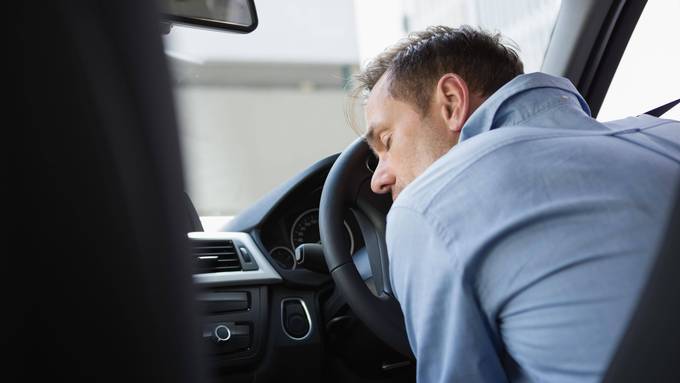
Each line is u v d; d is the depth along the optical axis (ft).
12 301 0.74
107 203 0.75
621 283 2.04
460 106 3.02
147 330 0.82
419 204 2.36
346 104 4.12
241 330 4.62
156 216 0.79
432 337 2.34
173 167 0.79
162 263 0.81
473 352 2.25
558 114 2.63
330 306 4.83
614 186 2.20
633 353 1.24
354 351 4.90
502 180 2.24
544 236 2.14
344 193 4.39
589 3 5.65
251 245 4.83
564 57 5.89
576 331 2.05
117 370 0.82
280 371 4.75
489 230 2.18
